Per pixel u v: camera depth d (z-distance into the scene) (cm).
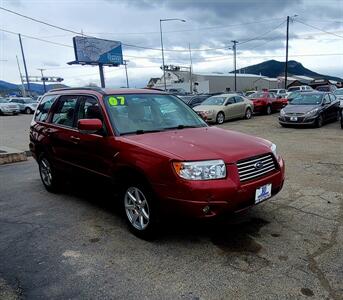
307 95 1538
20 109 3488
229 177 352
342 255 349
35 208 532
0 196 606
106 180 443
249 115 1961
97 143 448
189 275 323
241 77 7944
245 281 310
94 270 340
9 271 343
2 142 1348
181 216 353
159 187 362
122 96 483
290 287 299
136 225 411
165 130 454
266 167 394
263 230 412
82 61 4634
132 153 392
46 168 613
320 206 486
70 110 532
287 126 1495
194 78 7462
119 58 5028
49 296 299
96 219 475
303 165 742
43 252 382
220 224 431
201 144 385
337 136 1149
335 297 284
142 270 336
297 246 371
